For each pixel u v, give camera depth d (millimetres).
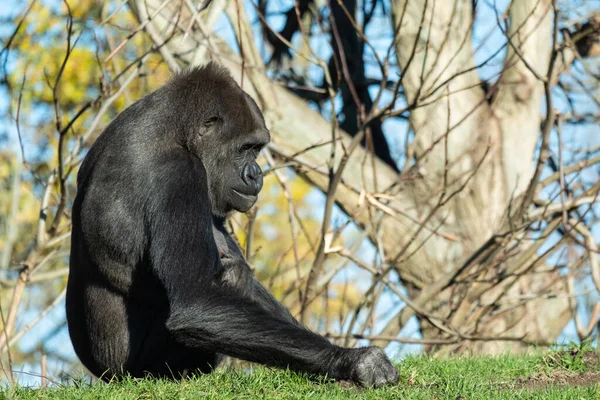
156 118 13648
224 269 13570
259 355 12031
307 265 39906
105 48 30344
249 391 11852
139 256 13250
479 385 12812
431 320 23922
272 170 22688
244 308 12234
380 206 21562
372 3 33844
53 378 15742
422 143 30688
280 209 47156
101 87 20375
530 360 15047
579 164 26219
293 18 34656
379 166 30891
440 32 29141
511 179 31203
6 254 34812
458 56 29719
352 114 35094
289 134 29297
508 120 31172
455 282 25906
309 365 11844
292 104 29781
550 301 31906
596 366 14391
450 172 30656
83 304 14086
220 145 14227
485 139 30969
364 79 34750
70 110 38000
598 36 32750
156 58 33656
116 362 13930
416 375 13414
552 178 27219
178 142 13758
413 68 29578
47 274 24797
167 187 12906
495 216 30969
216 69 14398
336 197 30562
